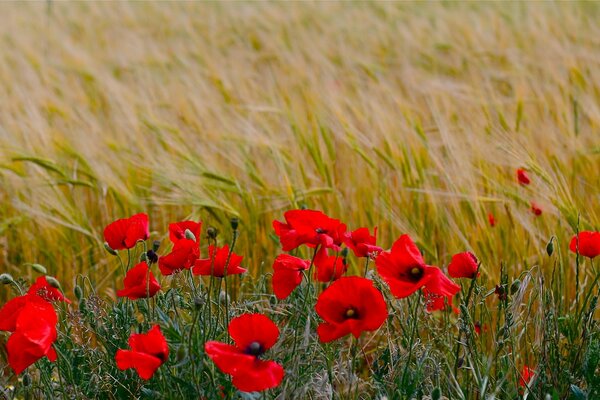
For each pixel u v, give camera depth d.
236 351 2.59
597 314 4.23
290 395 2.95
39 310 2.65
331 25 14.12
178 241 3.04
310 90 7.12
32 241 5.38
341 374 3.34
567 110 6.12
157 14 16.48
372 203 5.30
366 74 9.05
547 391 3.35
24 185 5.58
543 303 3.37
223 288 4.36
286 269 3.04
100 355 3.31
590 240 3.51
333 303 2.70
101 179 5.45
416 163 5.39
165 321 2.84
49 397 3.21
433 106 6.09
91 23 15.88
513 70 8.87
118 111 6.54
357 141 5.60
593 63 8.08
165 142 6.11
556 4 12.47
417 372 3.01
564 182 4.72
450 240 4.90
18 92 7.20
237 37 13.34
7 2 18.06
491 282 4.45
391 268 2.81
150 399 2.95
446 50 11.35
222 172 5.38
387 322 3.39
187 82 7.49
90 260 5.30
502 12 13.70
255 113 6.41
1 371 3.65
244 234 5.14
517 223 4.84
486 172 5.34
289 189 5.08
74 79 9.19
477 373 3.35
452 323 4.21
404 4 16.12
